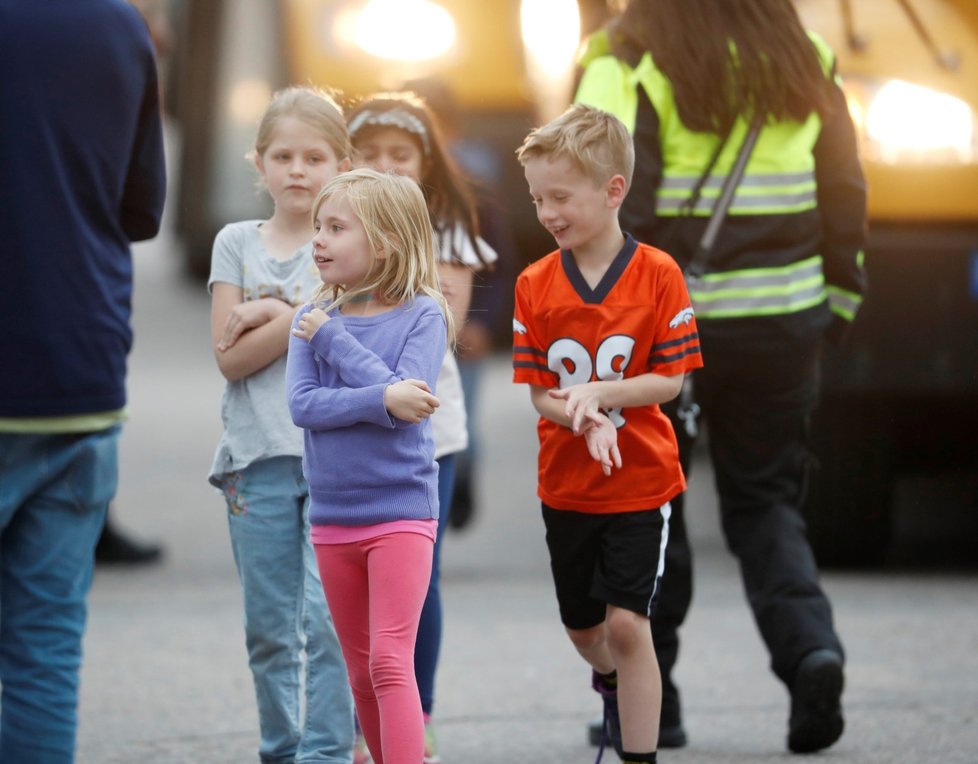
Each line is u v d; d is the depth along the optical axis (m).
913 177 23.39
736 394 17.41
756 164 16.84
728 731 18.28
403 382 13.16
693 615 24.36
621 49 16.89
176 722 18.58
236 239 15.57
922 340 23.50
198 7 57.12
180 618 23.84
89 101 13.56
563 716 19.03
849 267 17.53
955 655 21.78
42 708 13.52
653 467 14.59
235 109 56.16
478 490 33.94
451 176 17.53
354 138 17.38
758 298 16.91
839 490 25.50
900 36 23.91
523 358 14.80
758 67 16.55
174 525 30.48
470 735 18.22
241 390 15.27
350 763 14.97
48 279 13.37
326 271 13.70
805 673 16.78
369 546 13.40
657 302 14.44
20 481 13.59
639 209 16.55
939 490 33.69
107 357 13.72
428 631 16.66
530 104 44.94
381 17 45.31
